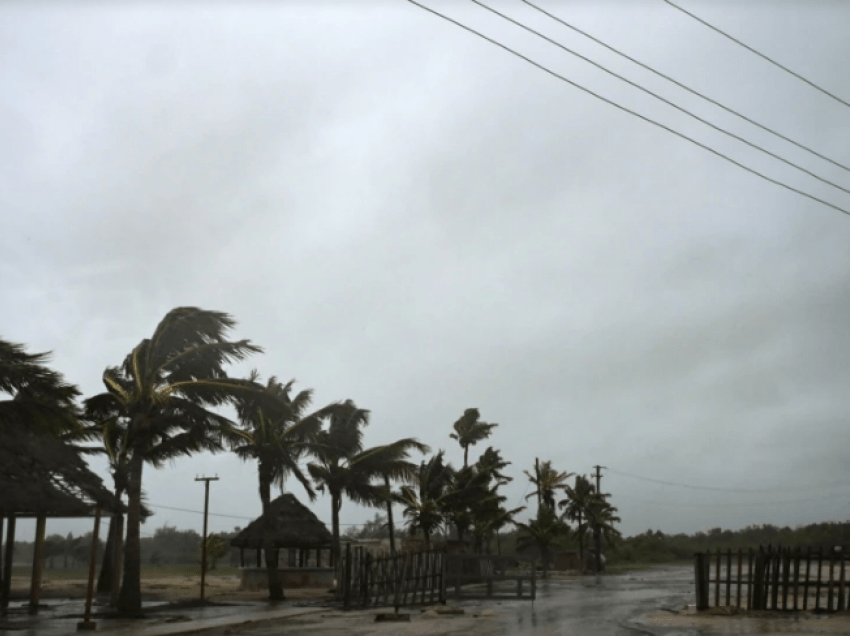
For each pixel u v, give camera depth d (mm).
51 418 17469
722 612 21500
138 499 24953
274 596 33188
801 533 102625
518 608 25266
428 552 27484
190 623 20453
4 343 16906
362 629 18500
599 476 87562
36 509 21594
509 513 67188
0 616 22859
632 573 76812
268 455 34500
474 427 72375
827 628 17547
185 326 26016
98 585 37156
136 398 25891
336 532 41844
